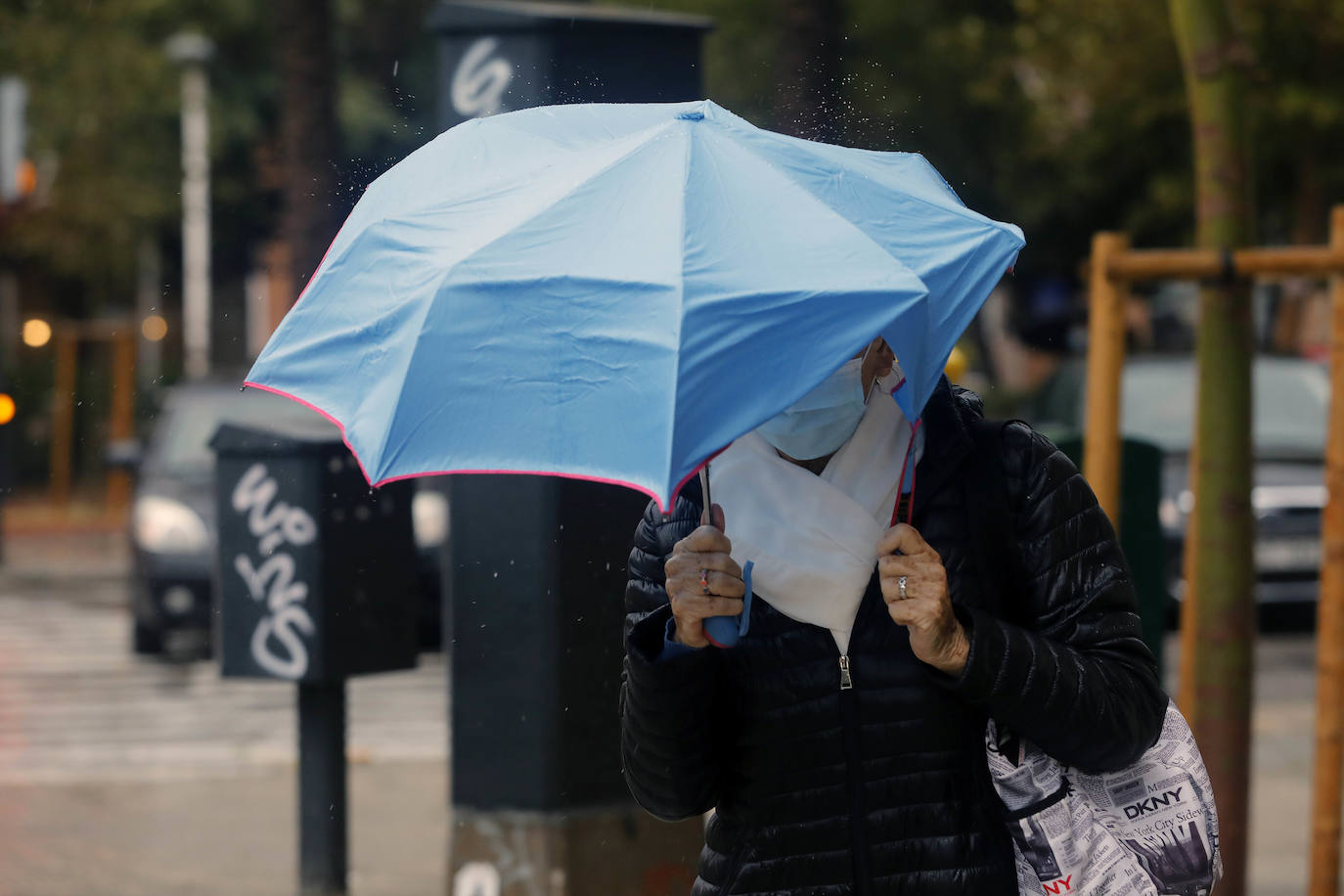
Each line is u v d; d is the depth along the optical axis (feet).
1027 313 181.57
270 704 67.10
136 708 66.28
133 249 172.86
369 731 62.28
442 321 13.96
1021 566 16.83
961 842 16.65
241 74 188.65
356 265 15.26
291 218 98.53
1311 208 121.70
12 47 163.63
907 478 16.72
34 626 86.69
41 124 162.20
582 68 31.14
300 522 36.04
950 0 156.76
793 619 16.71
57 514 145.69
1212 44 30.25
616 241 14.08
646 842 31.32
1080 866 16.89
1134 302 173.37
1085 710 16.10
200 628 75.15
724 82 147.74
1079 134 138.41
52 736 61.26
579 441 13.38
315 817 37.86
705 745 17.16
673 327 13.26
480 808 31.17
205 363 157.89
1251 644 30.37
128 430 149.69
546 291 13.79
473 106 31.65
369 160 21.22
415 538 37.50
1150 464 34.65
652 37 31.68
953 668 16.01
